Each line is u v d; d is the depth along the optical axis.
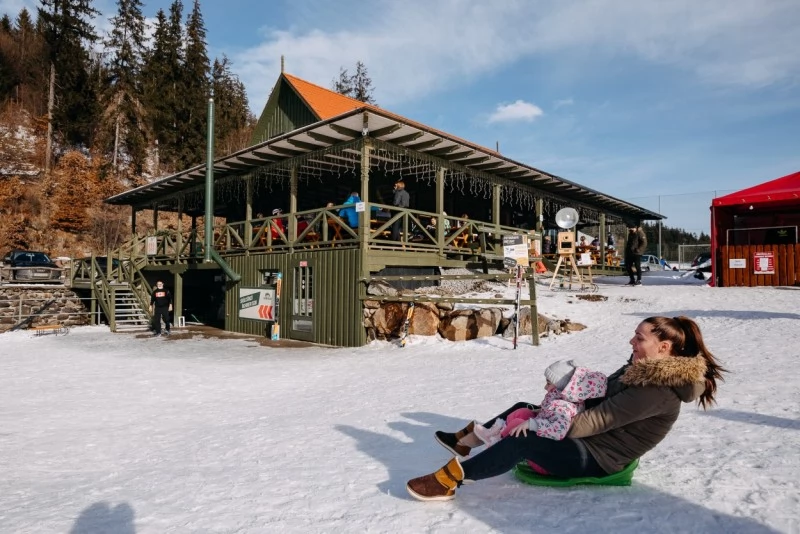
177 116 46.25
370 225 11.85
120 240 36.53
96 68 45.78
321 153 12.75
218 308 18.67
